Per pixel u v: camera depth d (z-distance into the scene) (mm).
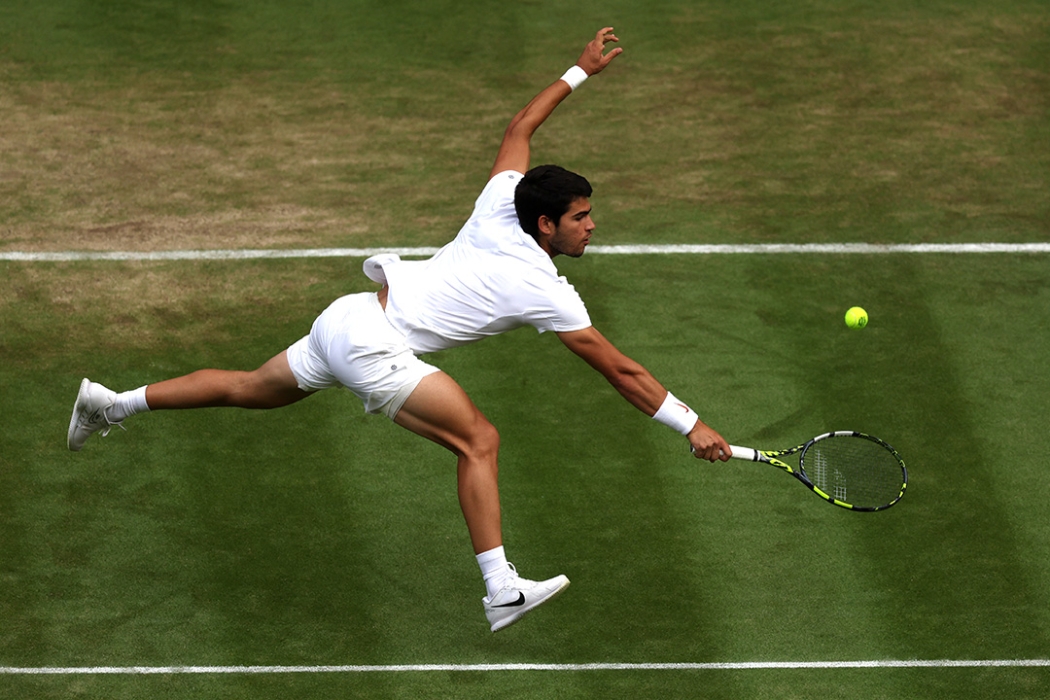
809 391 33500
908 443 32000
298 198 41031
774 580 28562
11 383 33562
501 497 30516
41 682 26188
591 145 43500
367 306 24562
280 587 28344
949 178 42125
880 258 38469
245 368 34281
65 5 51125
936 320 36062
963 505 30375
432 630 27516
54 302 36500
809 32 50125
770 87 46812
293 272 37844
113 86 46531
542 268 23859
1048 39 49969
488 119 44906
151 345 35062
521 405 33125
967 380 34000
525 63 47875
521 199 23734
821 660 26859
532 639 27328
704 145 43625
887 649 27078
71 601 27906
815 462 29734
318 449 31750
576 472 31219
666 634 27391
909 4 52156
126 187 41469
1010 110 45719
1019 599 28172
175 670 26547
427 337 24406
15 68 47375
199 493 30500
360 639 27281
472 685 26312
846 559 29031
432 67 47688
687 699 26031
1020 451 31828
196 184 41625
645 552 29203
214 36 49438
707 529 29734
